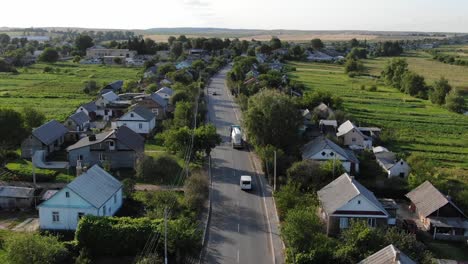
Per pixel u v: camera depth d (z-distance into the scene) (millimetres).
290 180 64875
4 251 46844
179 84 140250
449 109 145000
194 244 47312
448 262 48875
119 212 58438
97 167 60125
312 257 44875
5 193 58844
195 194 60500
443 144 101062
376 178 74625
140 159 70875
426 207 59562
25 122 88750
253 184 71188
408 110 141000
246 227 56625
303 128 98000
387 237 46312
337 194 57781
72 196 52812
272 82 150750
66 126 93750
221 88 163250
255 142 85500
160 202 57656
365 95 166625
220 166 78938
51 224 53438
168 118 109938
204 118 113312
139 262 42719
